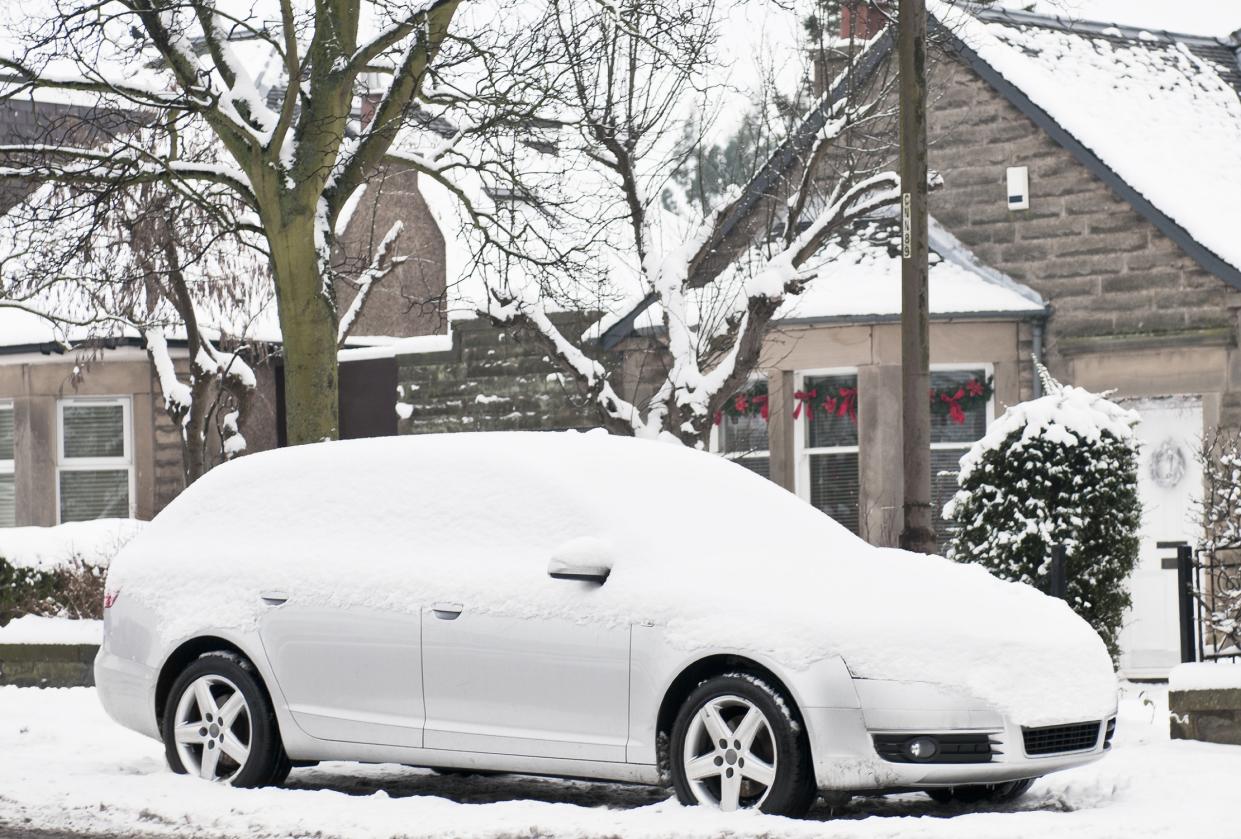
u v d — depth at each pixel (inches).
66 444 995.3
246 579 384.8
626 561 346.6
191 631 386.6
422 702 358.9
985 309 749.9
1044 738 330.0
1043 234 761.0
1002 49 775.7
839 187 695.1
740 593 334.6
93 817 351.3
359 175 643.5
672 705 338.0
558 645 343.9
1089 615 546.0
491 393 861.2
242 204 767.1
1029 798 356.8
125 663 398.3
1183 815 318.7
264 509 395.9
